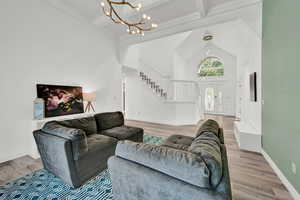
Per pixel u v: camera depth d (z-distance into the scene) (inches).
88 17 165.3
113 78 205.5
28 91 118.6
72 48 153.2
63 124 96.7
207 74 345.4
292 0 68.9
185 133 183.8
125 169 47.5
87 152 78.8
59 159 73.9
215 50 324.2
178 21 156.1
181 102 234.5
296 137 66.9
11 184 77.1
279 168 84.0
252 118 145.3
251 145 121.2
